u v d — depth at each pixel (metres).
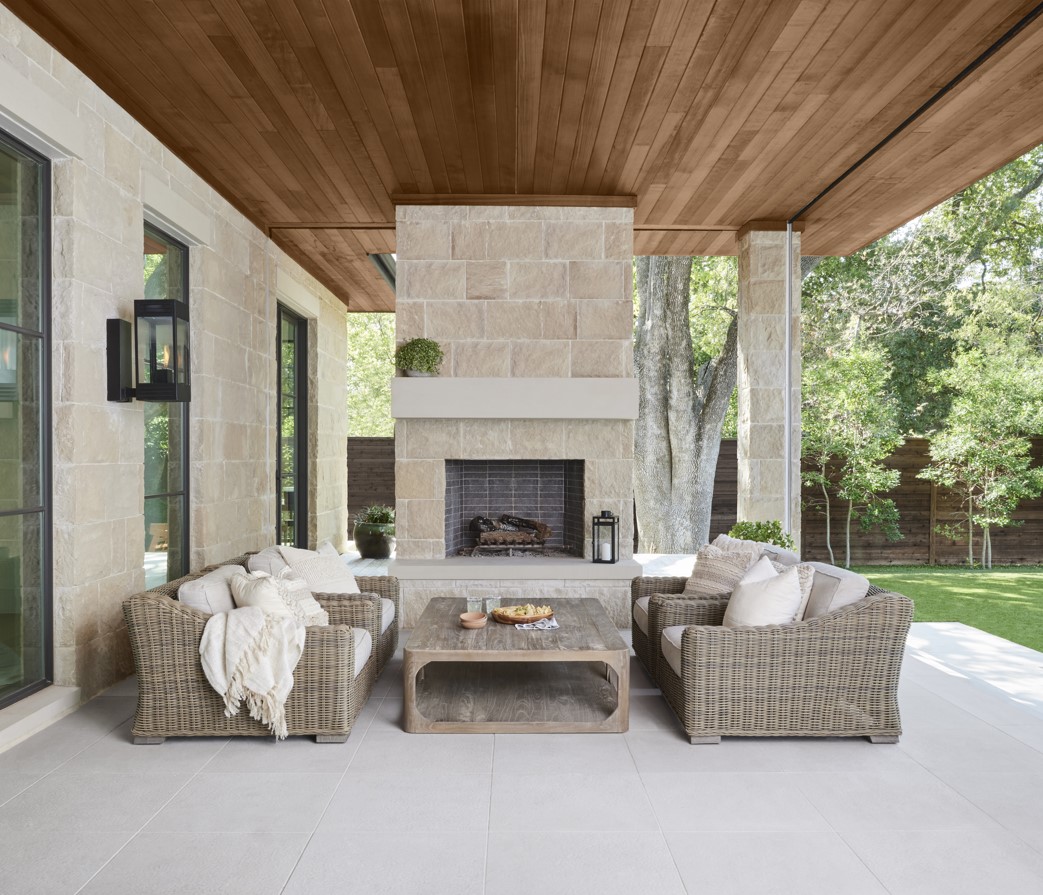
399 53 3.97
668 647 4.14
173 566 5.47
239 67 4.11
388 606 5.12
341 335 10.69
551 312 6.29
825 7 3.51
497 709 4.20
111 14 3.62
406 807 3.03
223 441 6.06
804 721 3.75
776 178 5.79
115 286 4.40
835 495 10.55
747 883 2.48
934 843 2.75
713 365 11.81
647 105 4.55
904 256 12.38
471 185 6.04
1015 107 4.52
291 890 2.43
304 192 6.17
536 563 6.16
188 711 3.70
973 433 9.63
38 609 4.03
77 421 4.03
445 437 6.29
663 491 11.72
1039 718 4.13
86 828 2.85
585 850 2.69
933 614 7.38
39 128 3.61
